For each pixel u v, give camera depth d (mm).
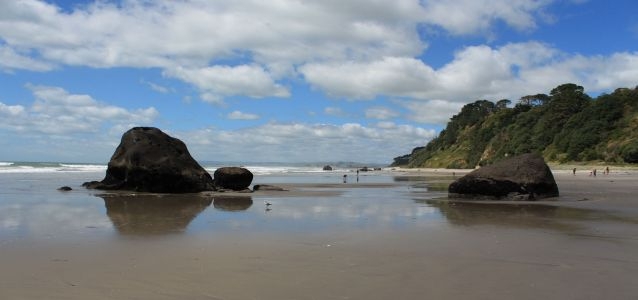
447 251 9242
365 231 11758
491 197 22047
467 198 22531
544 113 105438
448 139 142625
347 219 14211
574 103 99500
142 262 8172
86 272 7461
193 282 6930
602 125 86438
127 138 26906
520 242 10297
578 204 19531
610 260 8508
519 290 6625
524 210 17188
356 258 8562
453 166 122062
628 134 80938
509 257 8719
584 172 67062
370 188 32562
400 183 41625
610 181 41906
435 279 7148
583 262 8336
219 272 7508
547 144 95500
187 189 25578
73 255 8688
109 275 7289
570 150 86062
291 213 15820
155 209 16828
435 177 61562
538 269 7805
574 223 13508
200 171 26797
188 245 9766
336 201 20781
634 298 6312
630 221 13992
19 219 13492
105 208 16844
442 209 17391
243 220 13891
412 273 7500
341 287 6711
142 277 7180
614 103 89375
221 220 13867
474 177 22438
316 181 45250
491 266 8000
